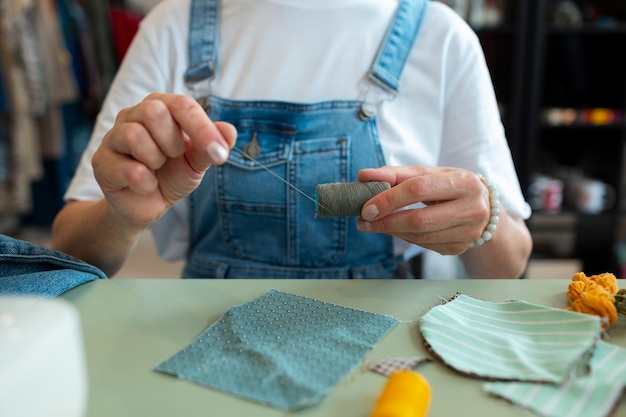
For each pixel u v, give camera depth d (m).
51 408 0.32
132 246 0.72
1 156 1.98
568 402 0.40
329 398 0.41
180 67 0.82
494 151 0.81
